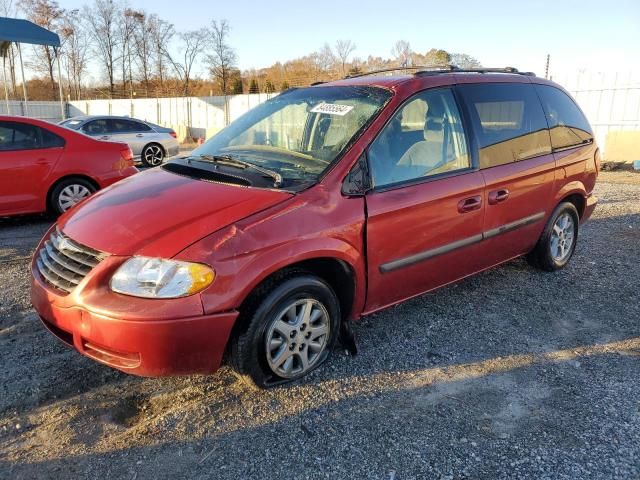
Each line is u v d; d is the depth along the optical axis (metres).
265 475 2.54
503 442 2.79
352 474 2.55
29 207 6.83
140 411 3.03
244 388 3.23
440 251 3.86
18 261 5.48
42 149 6.88
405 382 3.33
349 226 3.26
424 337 3.91
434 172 3.80
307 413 3.01
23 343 3.70
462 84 4.18
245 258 2.84
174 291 2.69
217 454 2.68
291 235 3.00
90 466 2.58
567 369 3.51
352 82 4.13
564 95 5.25
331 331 3.38
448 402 3.13
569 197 5.24
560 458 2.66
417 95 3.82
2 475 2.51
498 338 3.92
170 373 2.80
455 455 2.69
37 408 3.01
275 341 3.10
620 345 3.85
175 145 15.77
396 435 2.83
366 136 3.47
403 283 3.71
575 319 4.26
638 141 13.25
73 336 2.89
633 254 5.93
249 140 4.01
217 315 2.77
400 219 3.53
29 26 15.45
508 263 5.51
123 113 35.00
